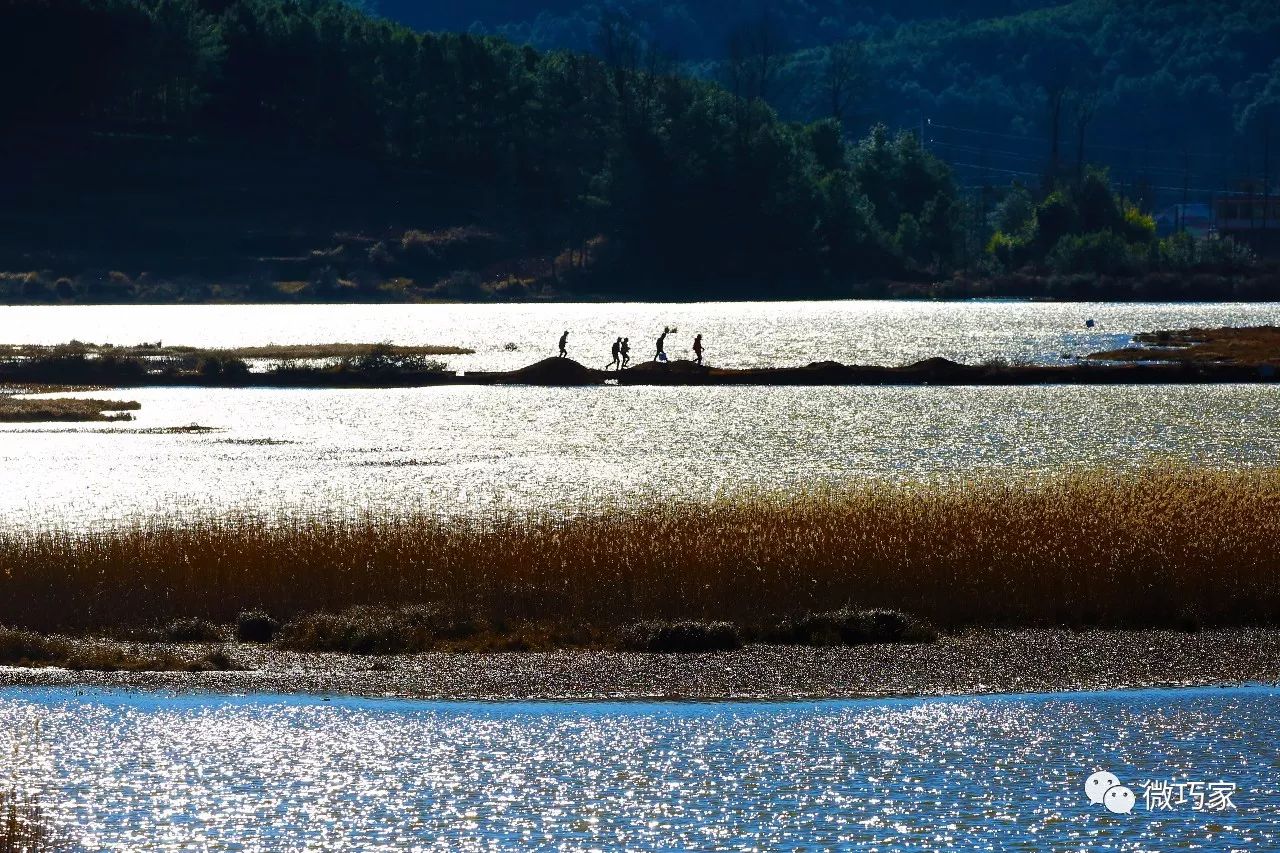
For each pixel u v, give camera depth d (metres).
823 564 139.62
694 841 86.44
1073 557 141.12
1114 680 115.31
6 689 114.25
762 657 122.12
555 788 94.31
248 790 94.00
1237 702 110.19
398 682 115.88
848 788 93.94
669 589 134.88
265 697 112.44
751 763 98.56
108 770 96.88
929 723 106.19
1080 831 87.50
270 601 135.12
